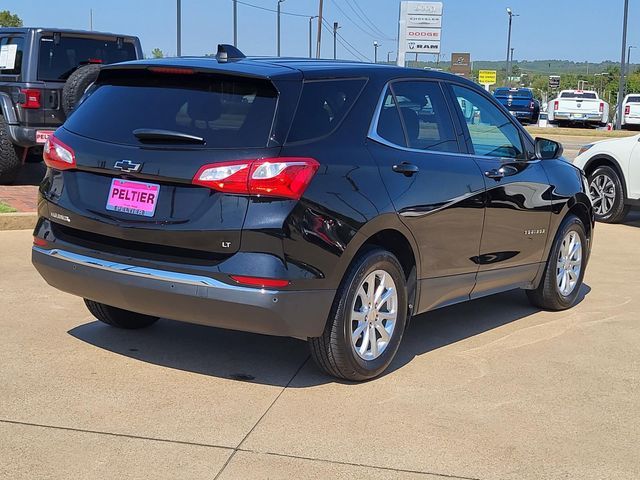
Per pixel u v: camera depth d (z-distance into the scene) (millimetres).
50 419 4094
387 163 4730
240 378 4754
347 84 4742
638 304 6887
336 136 4516
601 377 5016
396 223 4688
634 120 36531
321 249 4254
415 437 4039
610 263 8656
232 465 3678
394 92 5031
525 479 3658
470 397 4605
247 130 4258
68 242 4680
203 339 5457
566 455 3914
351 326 4547
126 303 4500
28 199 10219
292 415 4246
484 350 5500
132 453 3760
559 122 37719
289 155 4195
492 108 5957
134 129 4512
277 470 3646
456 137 5438
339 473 3637
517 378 4949
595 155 11461
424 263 5023
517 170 5895
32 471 3561
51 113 11047
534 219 6055
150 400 4379
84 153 4586
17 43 11078
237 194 4148
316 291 4277
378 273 4699
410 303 5070
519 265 6047
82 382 4602
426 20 56781
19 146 11180
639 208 11336
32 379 4621
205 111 4422
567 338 5840
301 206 4184
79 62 11359
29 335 5391
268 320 4184
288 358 5137
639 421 4352
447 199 5090
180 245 4246
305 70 4559
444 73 5582
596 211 11578
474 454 3881
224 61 4719
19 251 7812
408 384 4773
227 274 4137
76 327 5605
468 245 5387
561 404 4551
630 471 3773
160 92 4629
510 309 6660
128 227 4363
